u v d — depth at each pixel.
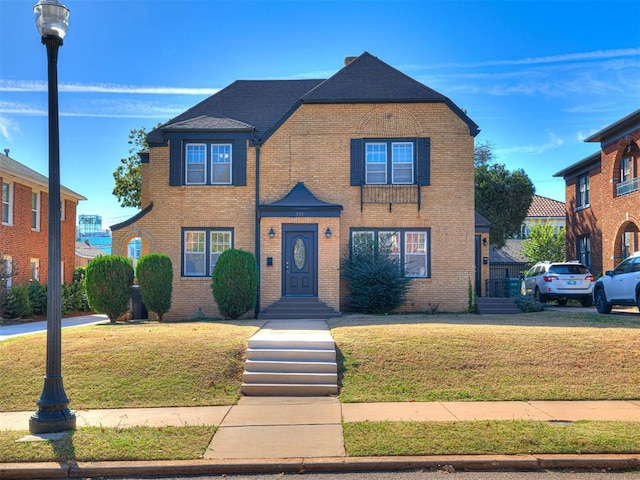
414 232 19.08
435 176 19.05
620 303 16.91
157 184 19.52
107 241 72.88
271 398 9.62
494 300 18.97
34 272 28.17
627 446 6.83
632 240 25.55
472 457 6.62
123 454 6.77
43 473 6.43
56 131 7.89
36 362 10.80
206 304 19.22
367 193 19.06
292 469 6.50
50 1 7.74
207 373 10.31
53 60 7.89
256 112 21.42
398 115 19.16
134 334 12.70
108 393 9.46
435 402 9.13
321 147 19.22
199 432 7.59
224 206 19.38
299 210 18.36
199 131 19.36
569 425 7.73
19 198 26.27
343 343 11.68
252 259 17.06
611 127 24.72
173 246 19.38
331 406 9.02
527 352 11.12
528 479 6.24
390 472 6.46
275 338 11.84
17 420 8.38
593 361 10.72
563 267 22.59
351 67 19.69
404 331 12.66
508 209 37.84
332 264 18.27
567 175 33.53
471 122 19.03
